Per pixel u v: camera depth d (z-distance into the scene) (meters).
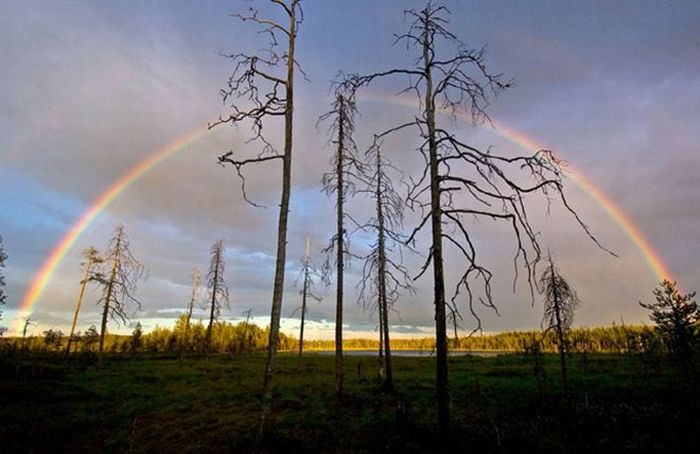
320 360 46.84
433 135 10.00
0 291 34.62
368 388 20.61
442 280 9.47
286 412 14.95
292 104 11.12
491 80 9.19
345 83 10.58
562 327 19.27
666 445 10.90
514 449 10.23
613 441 11.27
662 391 18.59
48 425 13.43
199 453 10.17
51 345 56.84
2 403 17.16
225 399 18.45
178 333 74.50
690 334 16.91
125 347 73.19
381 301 21.31
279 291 10.20
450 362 43.66
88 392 20.70
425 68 10.20
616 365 33.12
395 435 10.94
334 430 11.71
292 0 11.32
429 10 9.98
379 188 20.91
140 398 19.16
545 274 19.64
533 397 18.20
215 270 43.31
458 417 14.17
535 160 8.38
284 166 10.84
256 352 73.44
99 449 11.23
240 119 10.20
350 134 16.52
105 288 33.34
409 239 9.87
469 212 9.12
